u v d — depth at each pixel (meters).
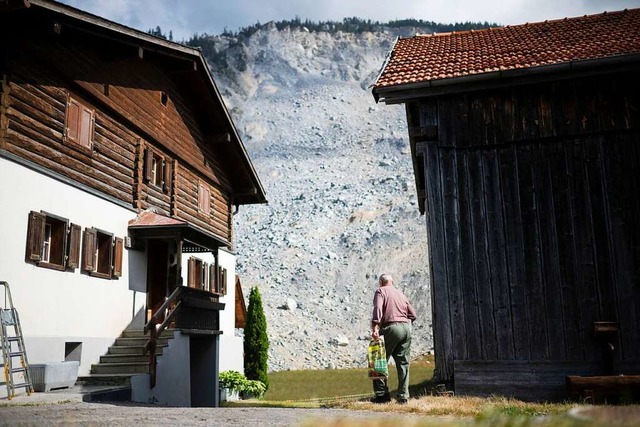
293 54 132.38
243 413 7.24
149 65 16.62
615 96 10.20
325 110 94.69
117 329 14.63
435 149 10.70
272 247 50.41
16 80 11.38
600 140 10.16
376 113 91.50
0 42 11.02
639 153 9.98
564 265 9.94
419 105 10.90
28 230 11.44
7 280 10.84
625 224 9.84
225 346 20.56
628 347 9.52
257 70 126.75
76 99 13.37
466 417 6.86
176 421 6.34
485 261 10.20
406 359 8.60
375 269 44.34
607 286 9.74
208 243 17.20
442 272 10.30
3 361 10.10
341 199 58.00
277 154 76.69
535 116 10.43
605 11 13.34
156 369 13.22
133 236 15.47
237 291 24.75
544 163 10.27
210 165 20.84
